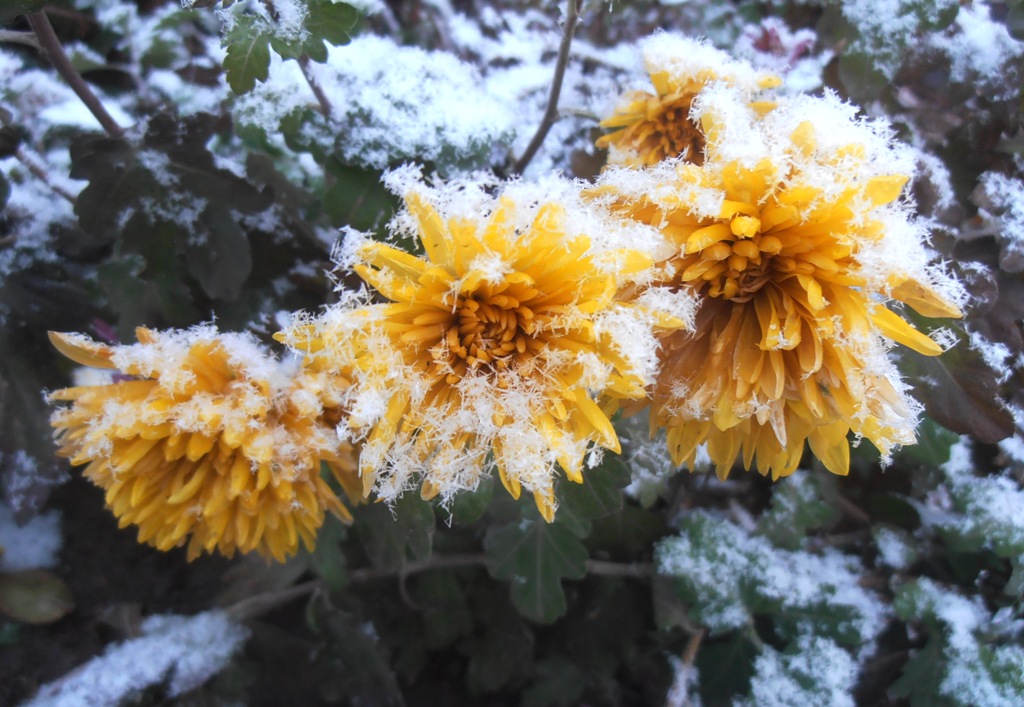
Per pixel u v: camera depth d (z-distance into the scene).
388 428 0.11
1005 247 0.20
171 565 0.23
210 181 0.18
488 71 0.23
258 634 0.23
